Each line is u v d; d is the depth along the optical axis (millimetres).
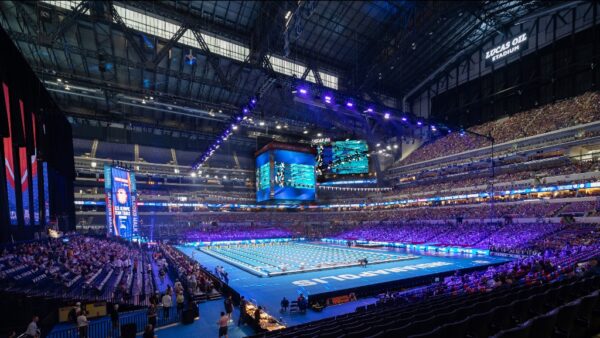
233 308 19172
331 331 8641
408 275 28078
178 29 39531
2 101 18422
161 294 19438
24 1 31922
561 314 5691
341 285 24844
